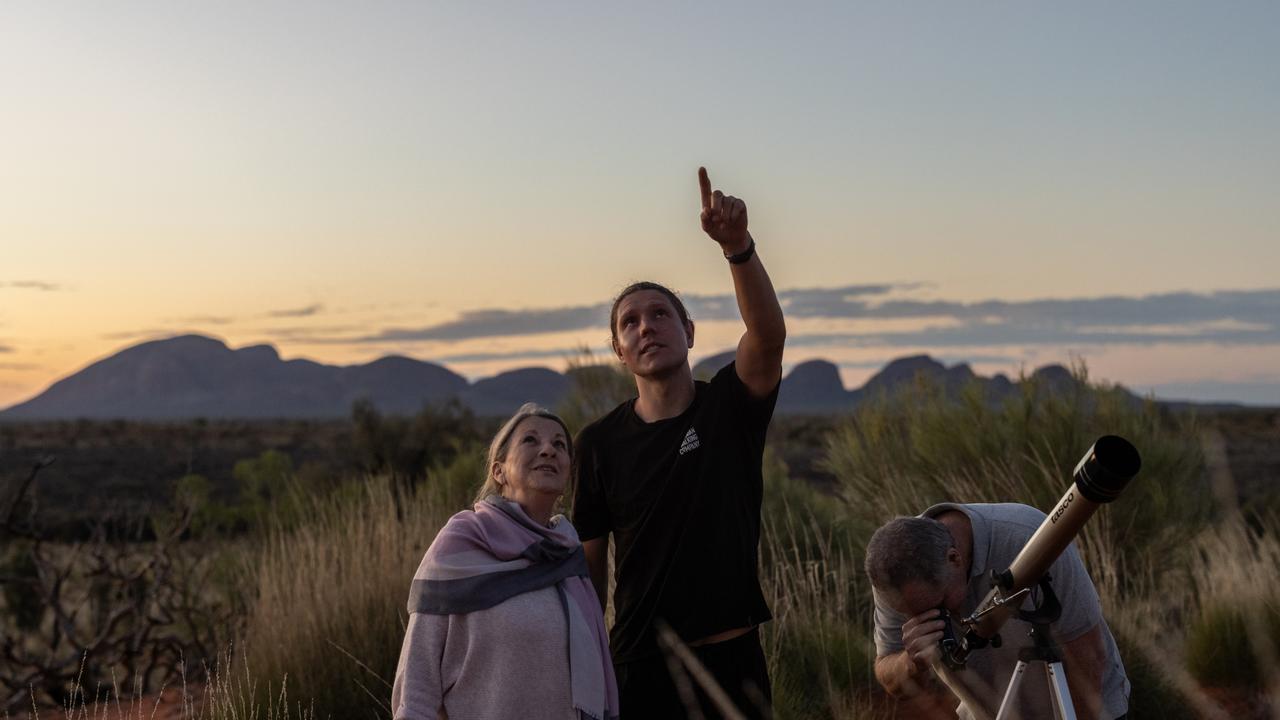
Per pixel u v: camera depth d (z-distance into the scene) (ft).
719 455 10.96
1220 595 16.71
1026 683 8.63
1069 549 8.95
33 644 26.27
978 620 7.77
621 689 11.13
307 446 169.17
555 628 10.33
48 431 241.35
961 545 9.14
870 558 8.45
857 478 27.55
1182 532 21.24
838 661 16.70
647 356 11.37
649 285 11.78
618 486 11.41
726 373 11.39
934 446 24.91
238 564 28.55
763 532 23.47
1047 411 23.65
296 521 30.45
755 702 10.57
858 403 29.58
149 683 24.52
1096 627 8.98
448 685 10.18
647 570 11.07
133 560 29.04
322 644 19.01
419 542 23.82
